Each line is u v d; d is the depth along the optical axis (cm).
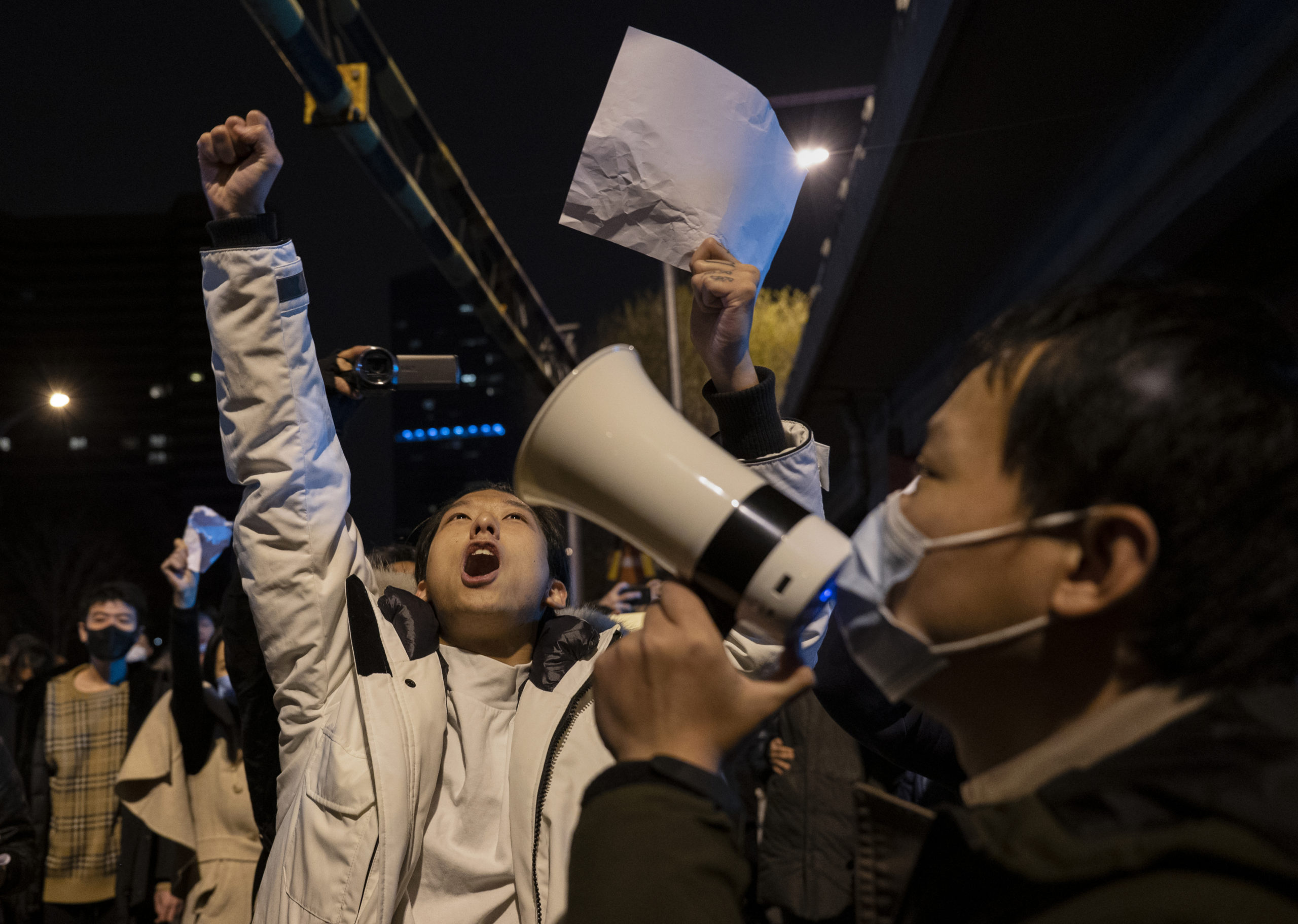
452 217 863
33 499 4059
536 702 179
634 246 167
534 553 196
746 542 88
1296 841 54
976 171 841
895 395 1656
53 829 435
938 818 70
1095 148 772
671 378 1558
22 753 440
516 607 191
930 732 155
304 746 179
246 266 176
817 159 967
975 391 80
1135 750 63
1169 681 68
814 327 1430
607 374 100
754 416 161
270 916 166
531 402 1313
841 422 1934
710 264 161
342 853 162
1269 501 65
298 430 180
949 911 66
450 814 177
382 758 167
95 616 449
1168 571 66
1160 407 67
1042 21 621
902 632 79
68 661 487
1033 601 72
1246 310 71
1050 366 73
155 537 4181
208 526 410
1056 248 918
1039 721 74
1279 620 65
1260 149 555
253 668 197
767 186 172
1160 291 74
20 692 461
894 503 83
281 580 178
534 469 102
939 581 77
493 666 189
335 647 180
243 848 398
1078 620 71
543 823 168
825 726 363
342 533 187
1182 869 56
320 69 571
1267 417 66
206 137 178
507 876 171
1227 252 709
